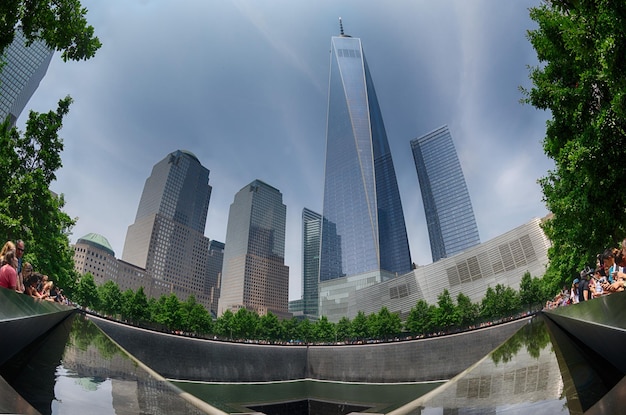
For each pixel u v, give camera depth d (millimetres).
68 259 33312
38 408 2113
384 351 50125
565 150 11484
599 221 12305
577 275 23391
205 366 43375
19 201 21641
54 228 27203
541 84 12773
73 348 4891
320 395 42438
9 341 3486
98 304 64125
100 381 3424
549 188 17641
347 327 95812
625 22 6641
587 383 2768
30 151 23672
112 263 166125
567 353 4238
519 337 6395
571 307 6250
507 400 2748
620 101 7465
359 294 148250
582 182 10781
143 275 191625
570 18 8727
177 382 39469
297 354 56031
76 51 9352
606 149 9406
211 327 74562
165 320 66188
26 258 23266
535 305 68750
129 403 2830
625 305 3551
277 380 51562
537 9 12688
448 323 73000
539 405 2393
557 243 24859
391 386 45781
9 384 2506
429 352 45469
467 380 4039
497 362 4754
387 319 87125
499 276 103750
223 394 39688
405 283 129125
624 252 6980
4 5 7660
